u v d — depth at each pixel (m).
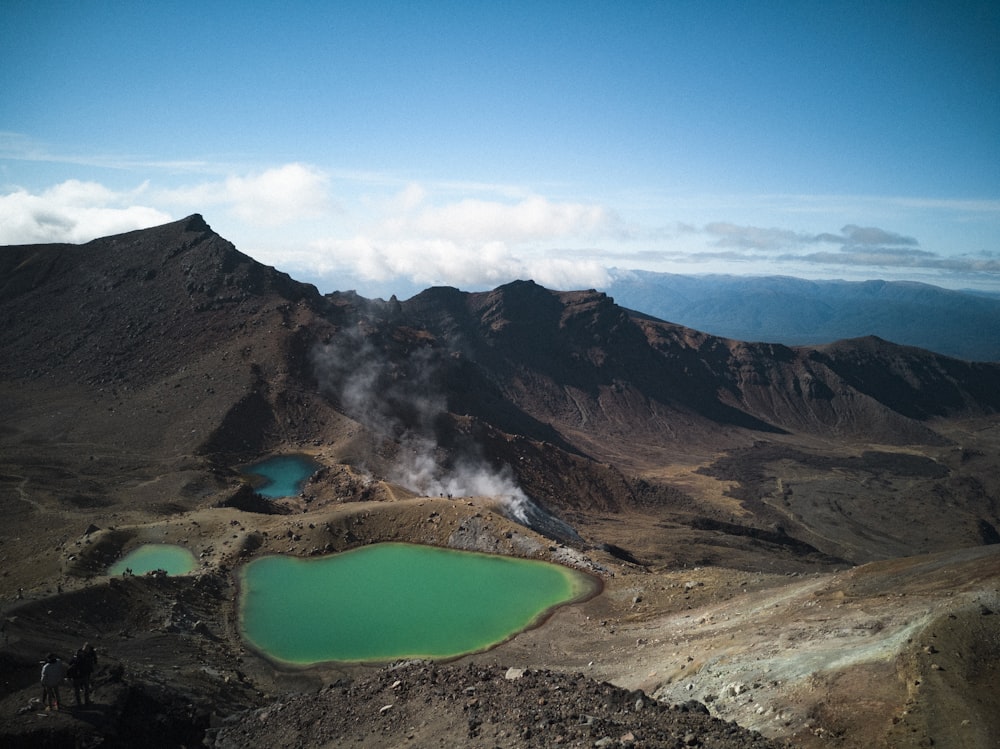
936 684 32.31
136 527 83.31
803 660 40.00
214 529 83.81
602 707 29.19
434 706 31.98
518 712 29.00
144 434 151.88
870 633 41.34
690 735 25.02
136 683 38.03
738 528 168.62
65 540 83.50
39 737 31.06
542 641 60.97
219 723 38.62
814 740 31.28
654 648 53.91
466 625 64.19
